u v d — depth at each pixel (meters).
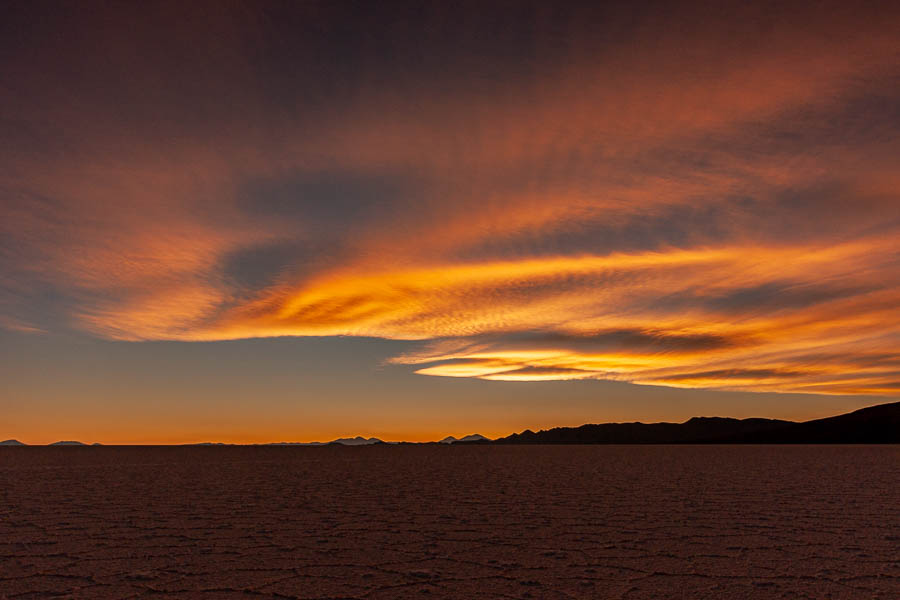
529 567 6.31
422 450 51.03
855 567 6.29
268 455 37.09
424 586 5.62
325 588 5.56
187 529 8.55
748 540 7.71
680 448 54.69
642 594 5.35
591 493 13.05
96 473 19.80
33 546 7.38
